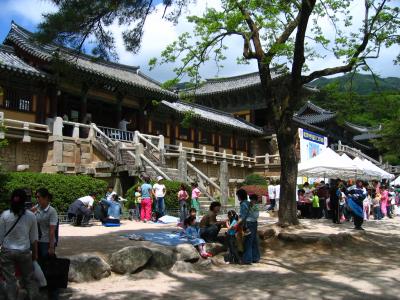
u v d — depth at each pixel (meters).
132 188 19.00
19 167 20.61
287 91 15.78
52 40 11.29
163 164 23.17
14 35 23.84
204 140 39.06
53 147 21.36
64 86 24.36
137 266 9.16
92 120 28.77
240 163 39.84
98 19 11.39
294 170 15.10
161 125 34.28
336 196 18.48
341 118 16.12
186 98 16.80
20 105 22.45
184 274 9.49
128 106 29.69
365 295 7.61
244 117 47.50
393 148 46.56
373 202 23.56
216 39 15.56
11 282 5.86
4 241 5.91
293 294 7.70
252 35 15.49
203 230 11.65
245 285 8.47
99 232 13.34
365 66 15.45
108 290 7.92
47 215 7.17
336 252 12.26
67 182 16.86
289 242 12.98
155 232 13.18
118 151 21.61
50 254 7.02
